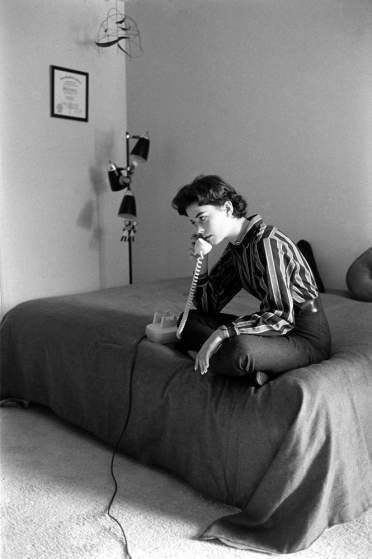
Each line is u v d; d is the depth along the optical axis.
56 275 3.53
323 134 3.56
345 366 2.02
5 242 3.24
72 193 3.59
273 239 1.98
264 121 3.82
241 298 3.31
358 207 3.48
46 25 3.34
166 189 4.44
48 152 3.42
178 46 4.20
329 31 3.46
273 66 3.73
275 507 1.79
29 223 3.35
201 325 2.29
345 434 1.87
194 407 2.09
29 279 3.38
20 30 3.21
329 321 2.65
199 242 2.05
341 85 3.45
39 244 3.42
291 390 1.84
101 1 3.66
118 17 3.80
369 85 3.34
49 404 2.81
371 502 1.94
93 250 3.77
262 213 3.92
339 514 1.84
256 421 1.88
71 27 3.48
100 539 1.82
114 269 3.93
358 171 3.45
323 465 1.80
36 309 3.01
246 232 2.04
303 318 2.09
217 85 4.03
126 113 4.29
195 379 2.13
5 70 3.15
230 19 3.89
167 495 2.09
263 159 3.86
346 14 3.38
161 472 2.27
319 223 3.66
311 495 1.79
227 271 2.28
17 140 3.25
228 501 2.00
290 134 3.71
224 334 1.95
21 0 3.20
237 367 1.94
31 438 2.60
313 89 3.57
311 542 1.75
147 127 4.49
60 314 2.88
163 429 2.23
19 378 2.99
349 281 3.26
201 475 2.07
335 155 3.53
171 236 4.48
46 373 2.82
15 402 3.00
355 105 3.41
